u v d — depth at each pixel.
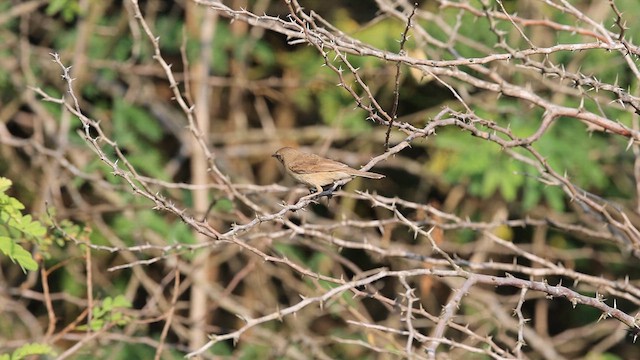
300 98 14.53
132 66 13.31
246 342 12.69
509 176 12.42
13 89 13.68
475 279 6.52
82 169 12.29
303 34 6.73
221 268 15.24
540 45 12.46
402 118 13.25
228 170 13.49
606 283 7.62
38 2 12.84
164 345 9.62
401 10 12.73
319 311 11.89
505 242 7.95
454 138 13.12
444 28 9.54
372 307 14.35
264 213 8.28
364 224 8.01
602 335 13.88
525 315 14.75
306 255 14.20
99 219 11.78
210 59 13.52
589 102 11.85
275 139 14.23
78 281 12.78
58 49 13.91
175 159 13.86
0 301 11.61
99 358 11.38
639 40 12.09
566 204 14.15
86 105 13.68
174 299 8.95
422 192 14.22
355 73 6.48
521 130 12.34
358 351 12.86
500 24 12.37
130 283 12.98
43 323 13.39
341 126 13.91
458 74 7.26
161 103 14.42
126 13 13.31
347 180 8.31
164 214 13.30
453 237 13.74
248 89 14.86
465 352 11.54
